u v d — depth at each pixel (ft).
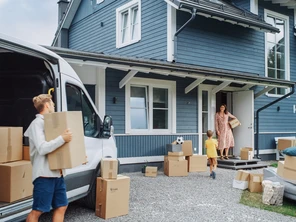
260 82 34.99
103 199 16.47
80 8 51.01
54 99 14.33
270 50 43.19
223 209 18.69
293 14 45.91
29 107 16.14
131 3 39.24
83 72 27.96
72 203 19.15
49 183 11.03
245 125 38.24
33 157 11.18
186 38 34.58
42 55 13.44
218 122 35.55
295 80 45.70
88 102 17.63
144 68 26.94
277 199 19.54
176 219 16.71
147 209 18.40
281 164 20.71
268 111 42.06
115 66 25.34
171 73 28.66
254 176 23.18
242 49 39.68
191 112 34.81
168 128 33.30
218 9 34.40
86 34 49.24
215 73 30.91
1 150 12.29
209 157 28.40
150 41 36.17
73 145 11.29
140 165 30.96
